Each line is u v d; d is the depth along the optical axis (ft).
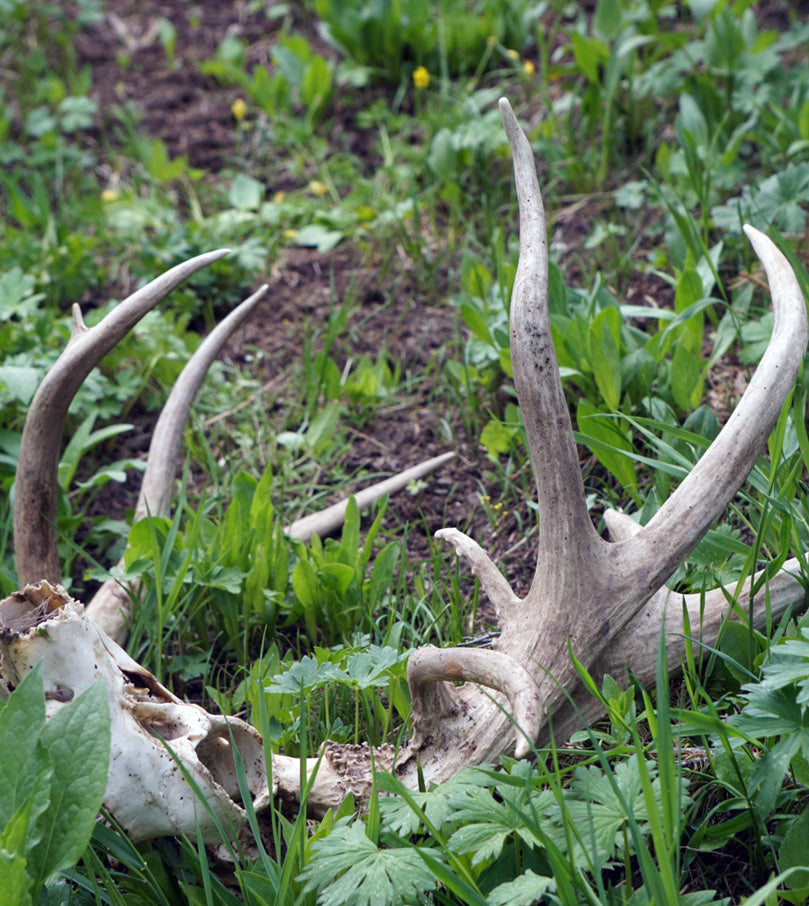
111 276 13.35
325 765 5.98
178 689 8.11
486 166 13.52
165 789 5.40
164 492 8.56
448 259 12.72
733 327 9.65
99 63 18.37
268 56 17.80
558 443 5.91
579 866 5.12
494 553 9.09
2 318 11.18
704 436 8.41
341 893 4.89
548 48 15.62
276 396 11.47
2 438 9.78
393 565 8.13
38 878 4.85
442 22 15.67
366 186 13.94
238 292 12.91
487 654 5.45
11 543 9.37
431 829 5.03
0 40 18.70
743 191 10.96
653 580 6.02
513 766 5.34
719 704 6.40
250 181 14.30
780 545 6.68
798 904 5.13
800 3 14.61
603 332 8.87
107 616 8.03
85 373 6.61
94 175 15.72
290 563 8.65
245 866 5.77
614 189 12.91
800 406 6.93
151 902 5.70
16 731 4.98
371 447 10.69
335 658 6.81
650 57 13.97
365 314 12.41
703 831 5.57
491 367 10.43
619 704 5.73
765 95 12.16
